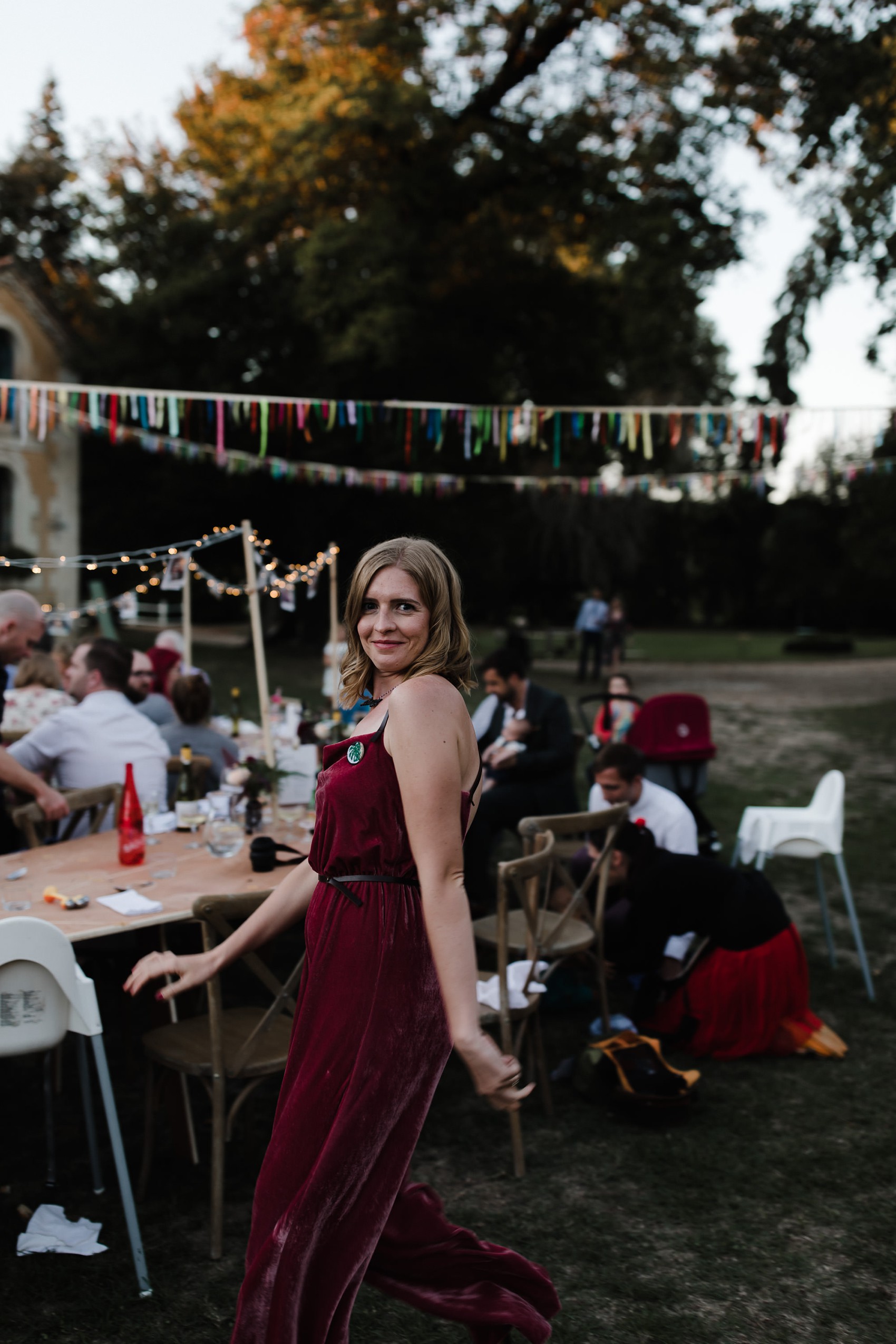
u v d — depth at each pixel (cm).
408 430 688
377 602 186
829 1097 367
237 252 1839
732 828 771
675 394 2103
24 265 2556
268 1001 445
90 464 2364
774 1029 400
